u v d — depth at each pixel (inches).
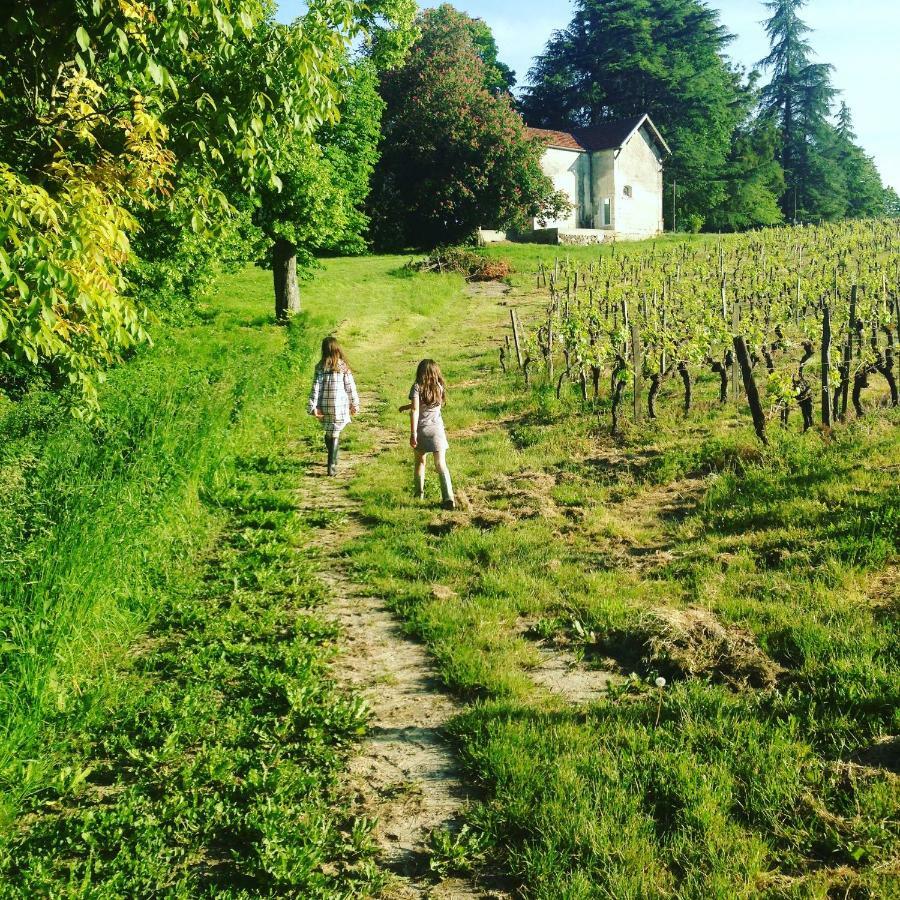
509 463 417.7
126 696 200.4
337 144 1085.1
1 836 147.5
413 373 762.8
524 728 177.0
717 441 392.2
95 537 228.1
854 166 3339.1
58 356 319.6
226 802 159.0
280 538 328.5
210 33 290.5
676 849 137.3
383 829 152.8
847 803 144.7
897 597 220.7
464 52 2095.2
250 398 519.2
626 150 2226.9
